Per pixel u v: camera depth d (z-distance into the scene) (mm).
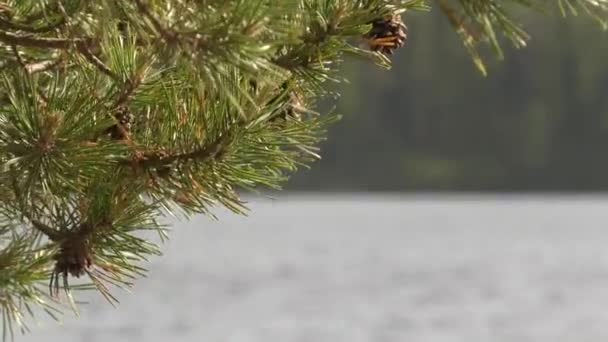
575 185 172000
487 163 172000
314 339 51500
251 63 3316
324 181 167125
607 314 60406
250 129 3922
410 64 172875
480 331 55250
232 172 4016
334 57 4004
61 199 4055
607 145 171625
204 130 3996
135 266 4164
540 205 162000
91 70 4043
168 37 3377
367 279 76812
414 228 126250
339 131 166625
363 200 166500
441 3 3469
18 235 3689
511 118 172750
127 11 3527
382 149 168875
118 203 4062
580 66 172250
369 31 3930
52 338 43625
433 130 172000
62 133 3861
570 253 96875
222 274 78812
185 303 62000
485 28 3445
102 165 3961
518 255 95062
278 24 3336
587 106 171750
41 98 4051
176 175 4035
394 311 61469
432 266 86125
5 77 3980
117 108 3977
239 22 3314
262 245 105062
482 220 137875
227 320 56469
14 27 3947
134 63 3945
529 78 173375
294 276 78375
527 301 66250
